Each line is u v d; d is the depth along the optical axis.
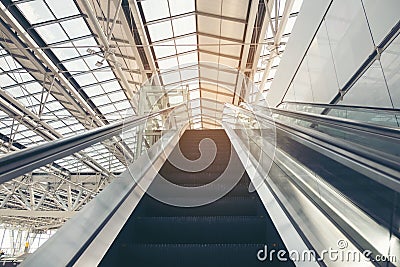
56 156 1.38
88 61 9.14
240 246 2.11
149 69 10.52
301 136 2.81
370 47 4.31
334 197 2.26
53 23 7.46
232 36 9.55
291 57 7.97
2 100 9.51
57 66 8.88
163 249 2.09
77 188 15.96
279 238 1.98
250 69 10.18
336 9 5.36
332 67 5.54
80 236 1.50
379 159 1.45
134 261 2.06
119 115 12.74
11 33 7.34
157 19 8.74
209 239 2.49
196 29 9.74
